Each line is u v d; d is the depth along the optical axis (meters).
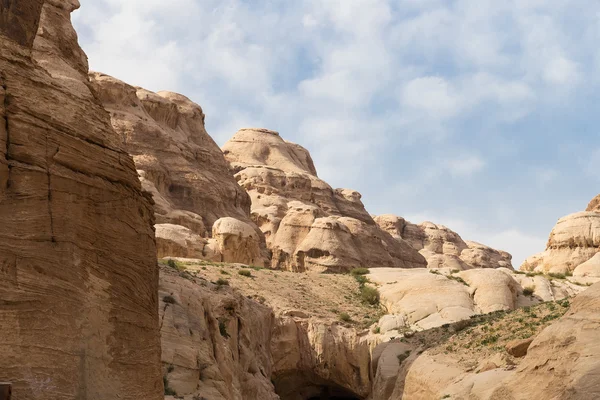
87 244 11.80
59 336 10.98
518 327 37.69
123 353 12.27
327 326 55.41
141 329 12.94
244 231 71.62
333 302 61.38
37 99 11.48
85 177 11.98
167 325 28.81
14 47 11.45
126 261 12.77
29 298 10.66
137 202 13.40
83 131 12.16
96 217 12.11
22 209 10.85
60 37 20.72
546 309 38.97
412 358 40.62
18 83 11.26
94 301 11.76
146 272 13.41
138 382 12.56
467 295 59.47
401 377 40.03
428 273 66.88
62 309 11.10
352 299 62.88
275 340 53.69
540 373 22.53
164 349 27.44
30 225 10.90
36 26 12.04
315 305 59.69
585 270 69.12
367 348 54.34
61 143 11.64
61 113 11.84
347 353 54.53
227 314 37.19
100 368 11.66
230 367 33.09
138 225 13.31
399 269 69.38
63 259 11.27
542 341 23.22
